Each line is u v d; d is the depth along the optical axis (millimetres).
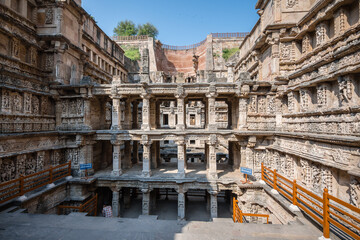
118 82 17031
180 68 56219
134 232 7234
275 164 16188
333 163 9828
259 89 17328
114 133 16734
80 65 20172
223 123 30562
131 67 43156
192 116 40719
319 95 12031
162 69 54062
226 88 16812
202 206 19984
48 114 16781
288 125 15680
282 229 8055
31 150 13766
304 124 13336
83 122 16984
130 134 16875
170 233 7168
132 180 16469
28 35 15727
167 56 56062
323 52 12477
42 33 16969
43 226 7770
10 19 13641
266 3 18719
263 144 17047
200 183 16109
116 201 16625
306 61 14633
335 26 11672
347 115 9578
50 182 14070
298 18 16312
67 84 18016
